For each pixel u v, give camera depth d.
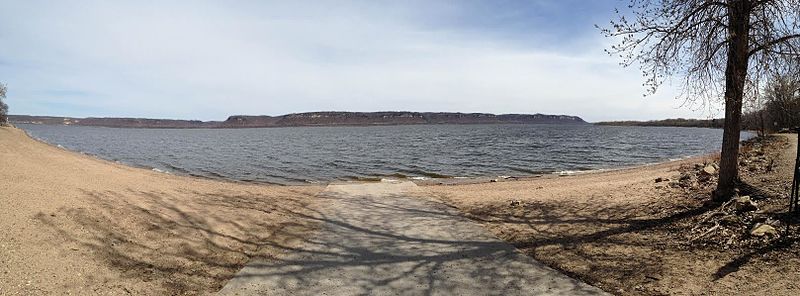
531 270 5.70
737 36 6.75
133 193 10.15
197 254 6.24
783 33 6.73
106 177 13.76
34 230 6.01
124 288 4.82
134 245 6.20
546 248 6.61
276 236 7.52
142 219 7.50
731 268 5.05
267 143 64.06
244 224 8.14
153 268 5.52
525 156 35.22
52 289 4.53
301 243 7.09
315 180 21.59
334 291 5.04
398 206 10.48
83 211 7.34
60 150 31.42
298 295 4.92
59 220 6.64
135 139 82.31
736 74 6.86
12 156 15.84
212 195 11.58
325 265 5.97
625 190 10.49
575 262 5.91
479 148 45.94
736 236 5.86
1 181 9.07
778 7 6.67
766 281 4.60
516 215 8.98
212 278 5.43
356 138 79.50
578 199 10.09
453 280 5.38
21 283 4.53
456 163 29.95
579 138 69.31
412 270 5.76
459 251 6.60
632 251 6.09
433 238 7.39
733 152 7.26
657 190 9.70
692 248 5.86
